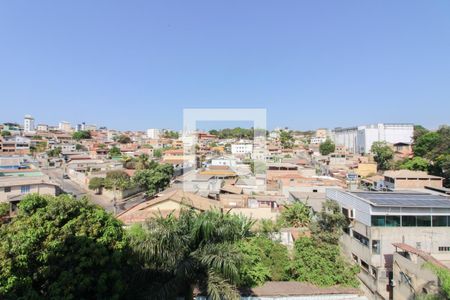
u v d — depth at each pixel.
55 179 51.56
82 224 8.27
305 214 19.72
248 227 13.04
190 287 8.50
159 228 8.73
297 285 11.68
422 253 11.94
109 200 40.00
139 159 58.47
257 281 11.54
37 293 6.78
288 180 34.16
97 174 47.75
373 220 15.64
